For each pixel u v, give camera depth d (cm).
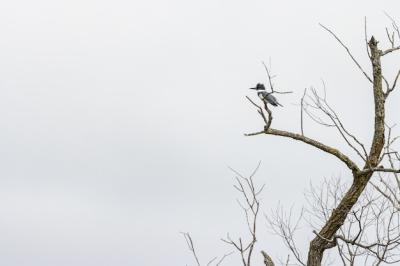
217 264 1162
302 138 1435
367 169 1369
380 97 1424
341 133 1317
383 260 1373
